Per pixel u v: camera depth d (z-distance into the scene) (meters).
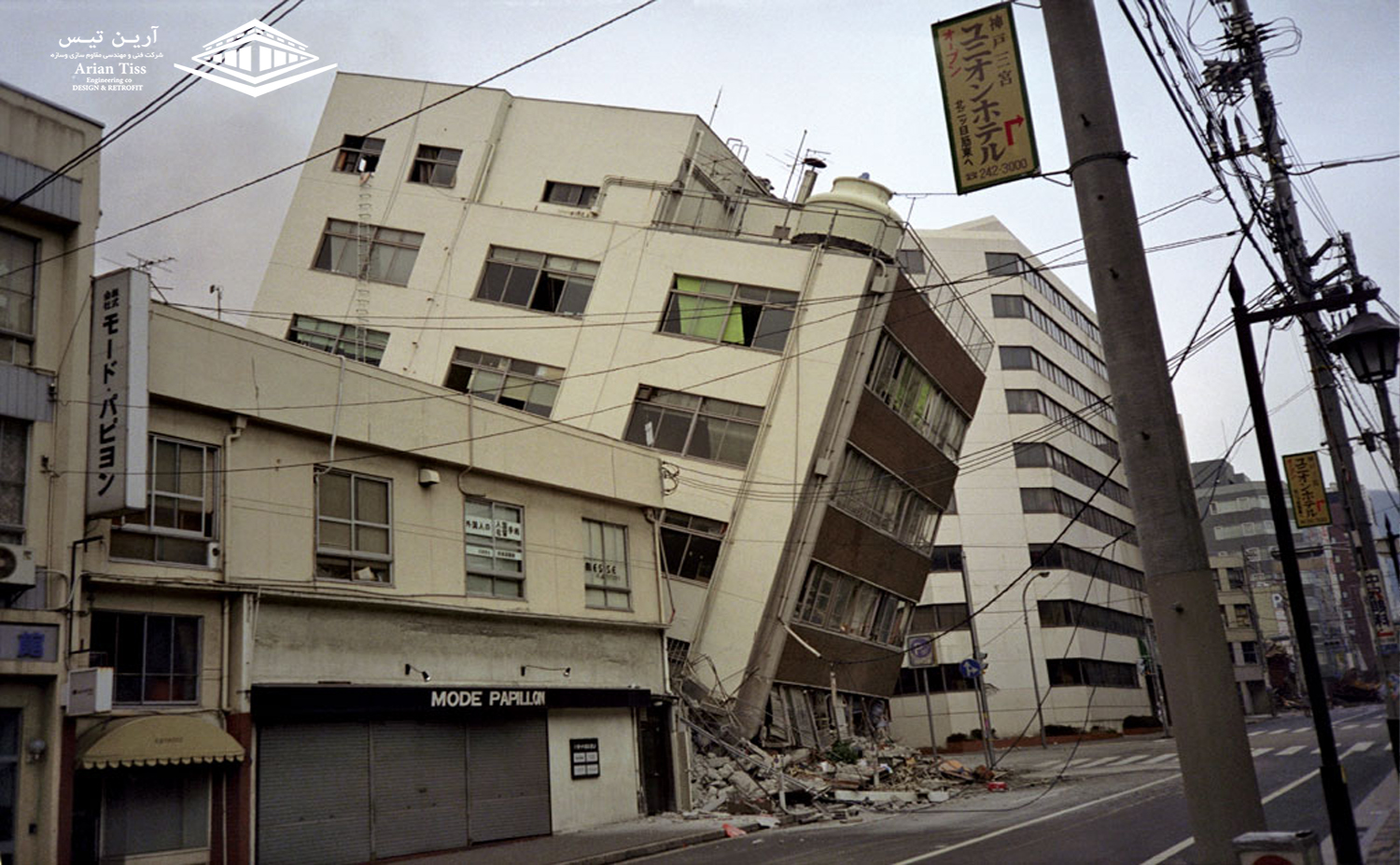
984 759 49.41
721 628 32.75
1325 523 24.44
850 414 34.03
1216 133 16.16
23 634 15.34
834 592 36.56
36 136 16.98
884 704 42.12
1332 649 109.00
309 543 19.92
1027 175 10.70
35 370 16.50
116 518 16.97
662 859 18.59
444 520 22.75
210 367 18.59
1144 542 9.47
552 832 23.30
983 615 67.69
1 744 15.24
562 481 25.56
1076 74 10.23
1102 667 72.50
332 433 20.53
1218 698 9.02
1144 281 9.79
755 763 29.22
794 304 34.72
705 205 40.25
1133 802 22.41
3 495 15.79
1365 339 12.78
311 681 19.28
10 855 15.00
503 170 40.75
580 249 37.59
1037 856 14.92
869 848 17.34
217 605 18.31
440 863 19.22
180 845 17.09
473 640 22.69
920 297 37.03
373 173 41.22
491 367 37.31
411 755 20.89
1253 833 8.00
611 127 40.25
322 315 39.84
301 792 18.86
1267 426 12.13
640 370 35.56
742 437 34.12
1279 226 19.38
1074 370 81.31
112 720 16.45
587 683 25.27
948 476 43.12
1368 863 12.02
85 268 17.31
